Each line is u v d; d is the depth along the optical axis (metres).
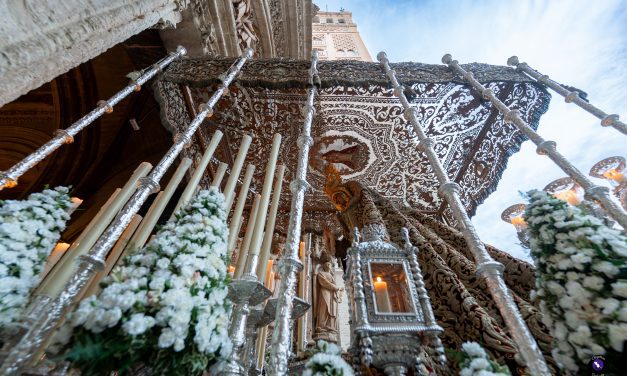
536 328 1.68
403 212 3.54
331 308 4.10
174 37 5.34
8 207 1.68
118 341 0.96
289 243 1.67
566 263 1.18
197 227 1.44
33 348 1.14
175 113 4.31
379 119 4.79
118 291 1.07
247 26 7.61
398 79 3.90
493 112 4.54
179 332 1.03
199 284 1.23
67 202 1.92
